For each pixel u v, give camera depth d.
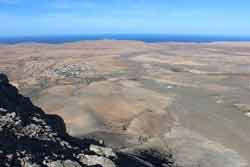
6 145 19.70
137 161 31.33
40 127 25.73
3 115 24.66
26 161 18.73
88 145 28.70
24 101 33.22
